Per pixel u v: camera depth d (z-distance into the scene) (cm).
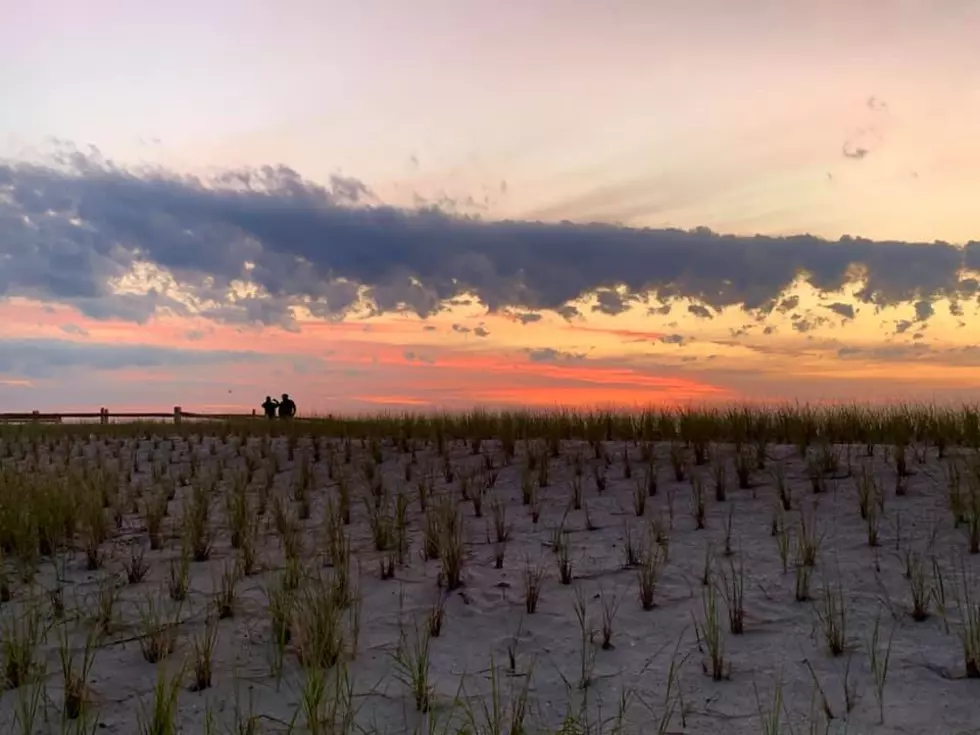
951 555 670
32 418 2306
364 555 795
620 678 508
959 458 920
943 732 422
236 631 603
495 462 1162
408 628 605
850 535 739
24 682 509
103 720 476
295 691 507
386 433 1509
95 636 594
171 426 1975
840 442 1091
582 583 678
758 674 502
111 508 1020
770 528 777
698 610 603
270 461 1353
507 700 487
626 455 1080
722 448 1077
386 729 459
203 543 802
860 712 448
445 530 781
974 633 509
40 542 830
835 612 569
